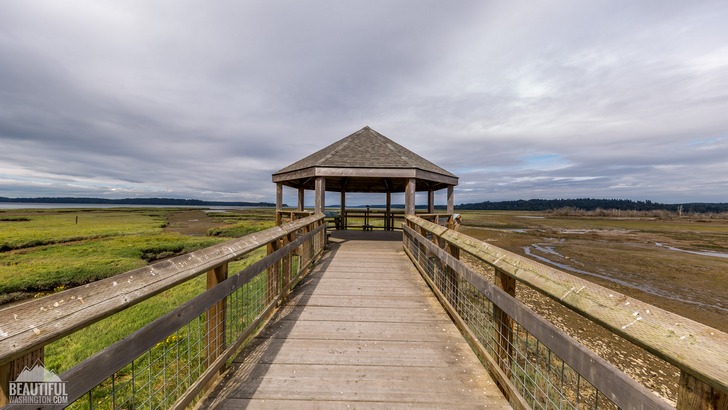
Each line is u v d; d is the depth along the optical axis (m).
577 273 13.34
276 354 2.74
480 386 2.30
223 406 2.05
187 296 7.29
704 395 0.88
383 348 2.88
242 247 2.56
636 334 1.05
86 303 1.15
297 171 8.25
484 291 2.43
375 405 2.09
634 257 17.38
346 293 4.44
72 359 4.47
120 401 3.26
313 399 2.14
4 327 0.89
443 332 3.22
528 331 1.74
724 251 20.47
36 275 11.00
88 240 20.55
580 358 1.30
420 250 5.50
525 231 32.72
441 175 8.73
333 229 12.92
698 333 0.92
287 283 4.20
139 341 1.41
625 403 1.05
